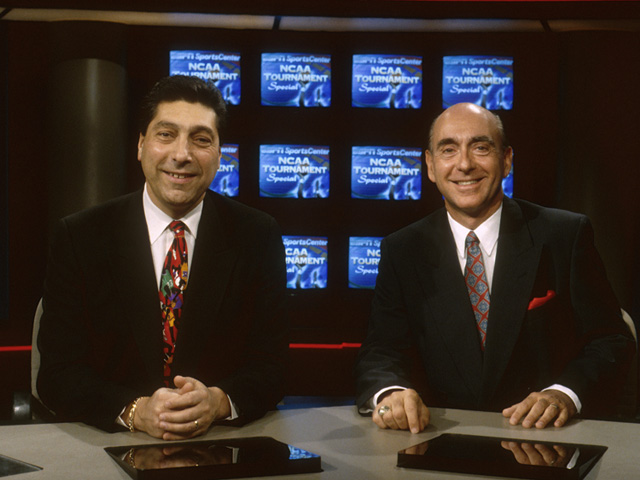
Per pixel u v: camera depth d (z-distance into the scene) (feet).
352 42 15.60
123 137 14.62
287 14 13.94
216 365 5.40
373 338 6.09
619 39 14.64
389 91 15.35
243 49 15.44
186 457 3.82
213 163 5.21
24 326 15.14
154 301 5.25
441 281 5.95
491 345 5.73
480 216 6.00
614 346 5.65
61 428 4.57
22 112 15.15
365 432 4.54
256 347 5.48
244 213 5.73
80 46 14.19
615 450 4.13
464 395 5.78
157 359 5.20
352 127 15.69
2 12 14.05
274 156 15.28
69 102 14.19
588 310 5.87
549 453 3.94
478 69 15.16
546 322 5.81
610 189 14.61
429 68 15.66
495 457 3.83
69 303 5.32
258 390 4.96
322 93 15.31
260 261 5.57
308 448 4.19
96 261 5.31
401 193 15.44
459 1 13.91
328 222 15.80
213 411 4.52
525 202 6.30
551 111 15.47
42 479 3.59
